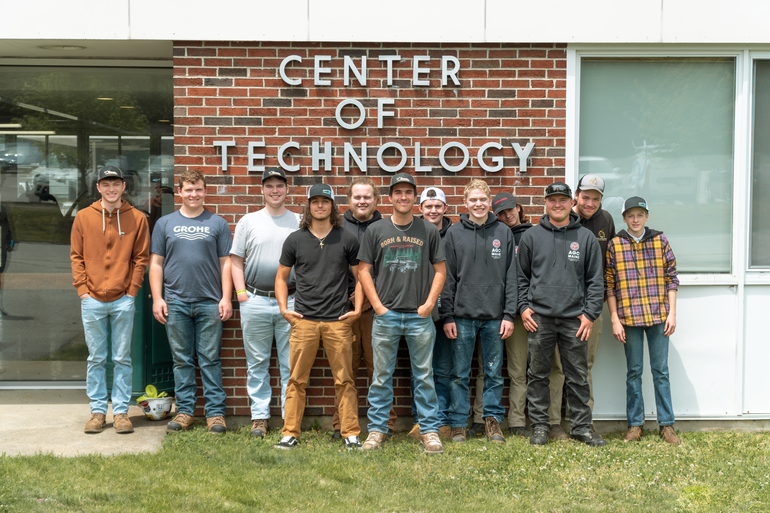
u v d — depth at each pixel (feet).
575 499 13.41
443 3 17.81
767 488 13.93
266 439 16.62
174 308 16.90
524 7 17.92
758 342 18.67
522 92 18.15
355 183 16.76
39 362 21.49
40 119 21.26
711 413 18.56
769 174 18.83
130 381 17.39
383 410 16.24
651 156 18.75
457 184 18.20
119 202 17.10
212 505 12.42
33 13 17.44
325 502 12.91
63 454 15.35
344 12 17.71
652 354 17.24
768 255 18.80
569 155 18.26
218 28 17.60
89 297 16.89
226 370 18.07
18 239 21.45
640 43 18.24
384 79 17.99
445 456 15.56
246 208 17.97
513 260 16.76
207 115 17.84
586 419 16.79
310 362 16.10
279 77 17.88
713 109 18.74
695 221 18.84
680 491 13.82
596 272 16.47
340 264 15.98
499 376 17.01
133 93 21.15
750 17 18.11
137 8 17.52
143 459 14.80
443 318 16.75
